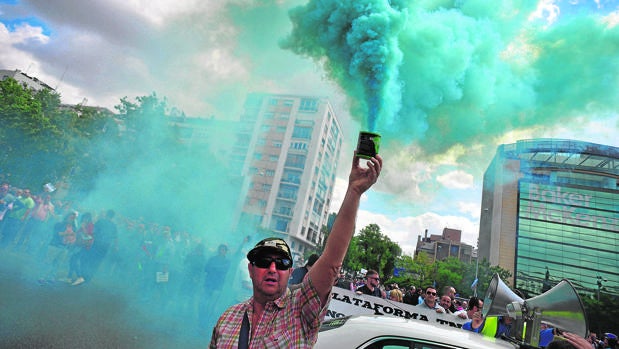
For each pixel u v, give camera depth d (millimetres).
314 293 1357
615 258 55375
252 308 1452
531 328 2633
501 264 58031
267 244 1454
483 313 3205
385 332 2221
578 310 2469
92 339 4297
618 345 7262
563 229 57469
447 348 2146
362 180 1456
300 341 1310
